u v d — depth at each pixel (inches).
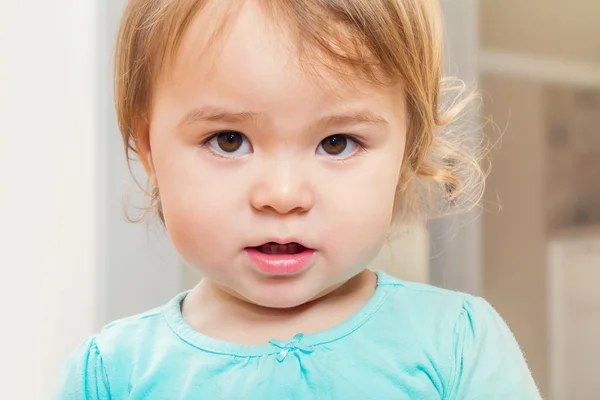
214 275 24.1
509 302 58.0
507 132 57.9
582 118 62.4
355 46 22.7
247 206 23.0
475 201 33.9
